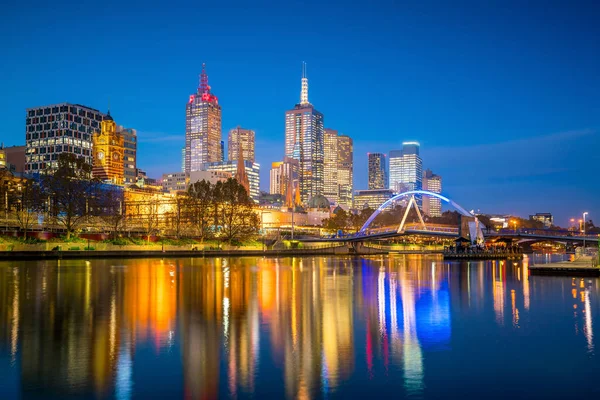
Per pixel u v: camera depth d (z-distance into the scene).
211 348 30.92
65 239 155.00
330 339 33.69
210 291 60.50
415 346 31.95
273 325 38.25
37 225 181.12
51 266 106.12
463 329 37.44
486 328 37.81
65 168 173.50
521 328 37.94
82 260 134.38
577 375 26.25
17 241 140.75
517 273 103.06
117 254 149.00
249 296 55.94
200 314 42.97
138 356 29.02
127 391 23.41
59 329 36.03
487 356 29.69
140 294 56.66
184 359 28.45
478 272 106.88
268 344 32.06
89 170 189.62
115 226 188.12
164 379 25.00
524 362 28.52
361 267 126.19
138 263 123.19
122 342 32.28
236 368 26.89
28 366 26.91
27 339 32.91
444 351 30.81
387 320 40.97
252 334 34.94
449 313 45.06
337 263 149.12
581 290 65.75
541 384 24.91
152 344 31.80
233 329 36.59
